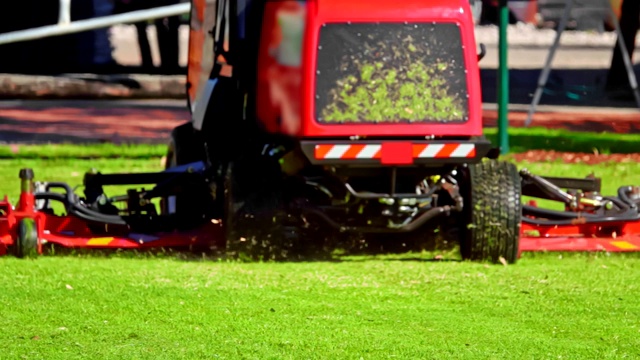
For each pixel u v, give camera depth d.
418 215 31.55
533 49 142.50
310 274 29.53
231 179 31.41
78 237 31.64
